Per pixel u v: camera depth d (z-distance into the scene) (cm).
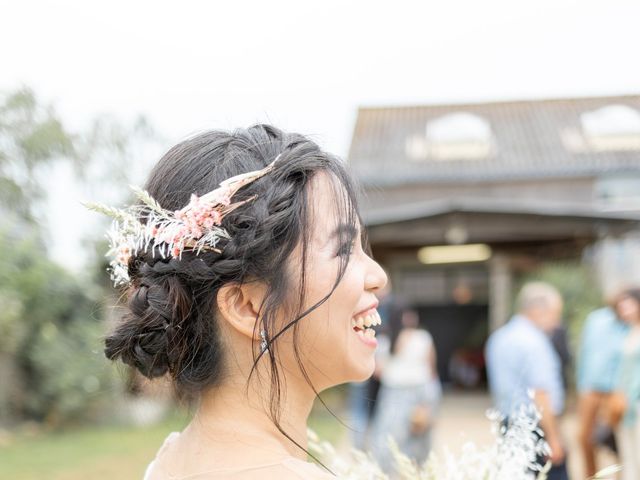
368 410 560
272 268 90
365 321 98
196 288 93
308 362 94
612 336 525
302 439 97
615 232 1153
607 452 541
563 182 1517
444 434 813
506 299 1350
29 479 612
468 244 1335
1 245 880
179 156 101
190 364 94
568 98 1602
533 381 410
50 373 895
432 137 1662
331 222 93
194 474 92
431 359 543
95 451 742
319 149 98
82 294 943
